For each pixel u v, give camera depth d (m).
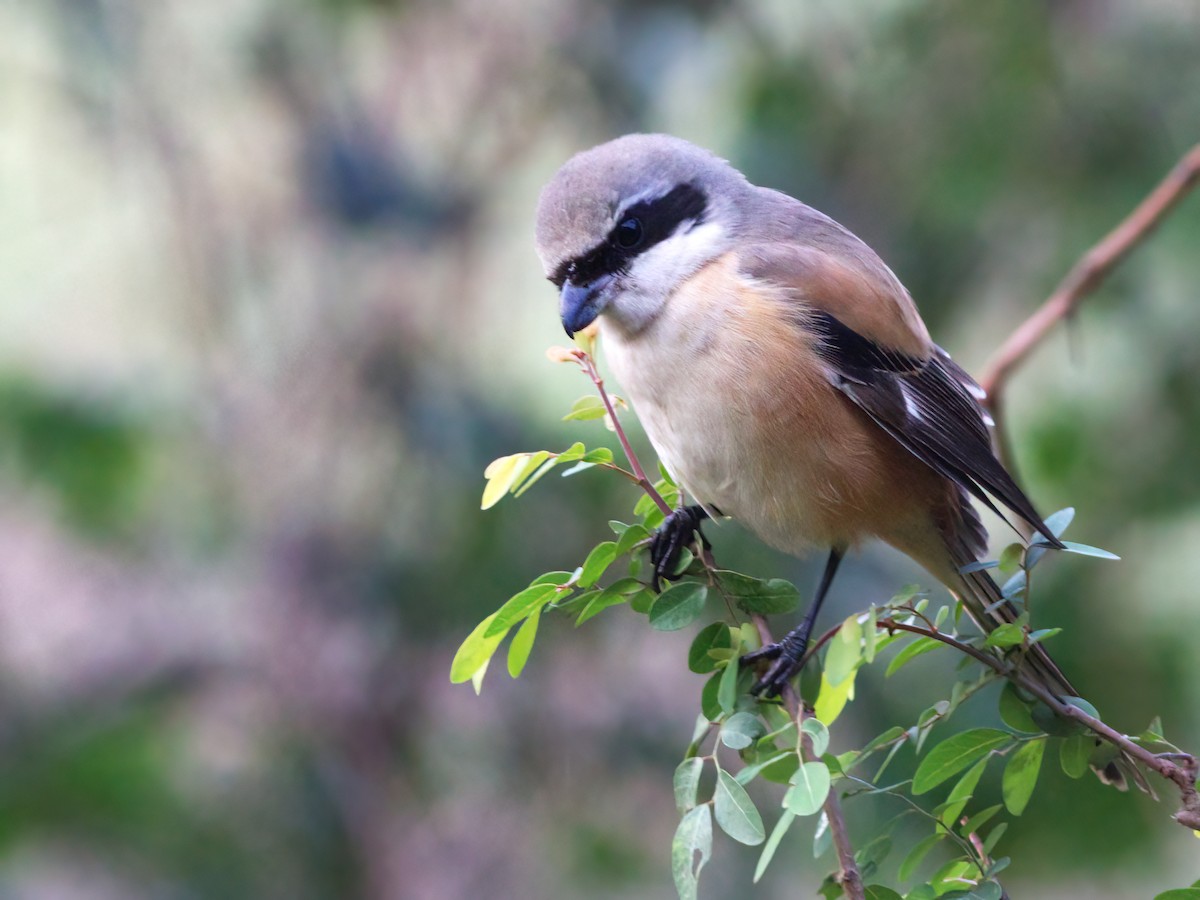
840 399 7.29
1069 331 8.34
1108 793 9.85
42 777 11.07
